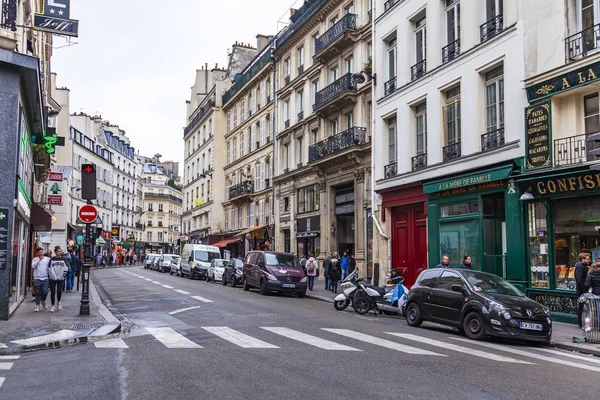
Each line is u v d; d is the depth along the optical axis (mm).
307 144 32156
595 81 13125
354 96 26531
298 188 33781
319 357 8383
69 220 54188
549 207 14680
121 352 8820
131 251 78062
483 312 10945
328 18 30391
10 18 13117
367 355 8656
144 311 15438
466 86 18000
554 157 14414
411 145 21172
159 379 6844
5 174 12922
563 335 11844
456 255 18375
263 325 12289
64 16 14031
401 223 22297
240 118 46938
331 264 23719
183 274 38250
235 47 53375
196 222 59719
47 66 26891
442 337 11273
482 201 17203
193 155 62094
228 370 7383
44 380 6855
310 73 31922
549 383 7062
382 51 23531
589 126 14016
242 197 42625
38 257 14766
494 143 16828
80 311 13711
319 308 17109
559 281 14352
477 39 17750
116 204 75875
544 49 14852
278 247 36031
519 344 10945
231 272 27094
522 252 15266
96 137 67125
